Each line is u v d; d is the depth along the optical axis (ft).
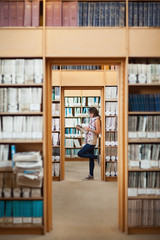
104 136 18.84
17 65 9.91
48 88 10.37
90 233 9.92
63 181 18.69
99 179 19.31
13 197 9.86
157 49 9.94
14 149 9.78
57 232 10.00
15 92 9.92
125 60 10.15
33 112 9.85
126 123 9.96
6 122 9.96
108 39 9.94
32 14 9.96
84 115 27.76
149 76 10.02
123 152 10.39
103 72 19.11
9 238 9.51
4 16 9.95
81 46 9.91
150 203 10.04
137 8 10.11
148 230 10.07
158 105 10.25
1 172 9.95
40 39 9.87
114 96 18.86
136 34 9.94
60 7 10.00
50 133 10.56
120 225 10.32
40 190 9.84
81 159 28.43
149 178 10.19
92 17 10.14
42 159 9.93
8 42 9.84
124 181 10.34
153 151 10.14
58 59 10.27
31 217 9.88
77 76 19.20
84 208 12.71
